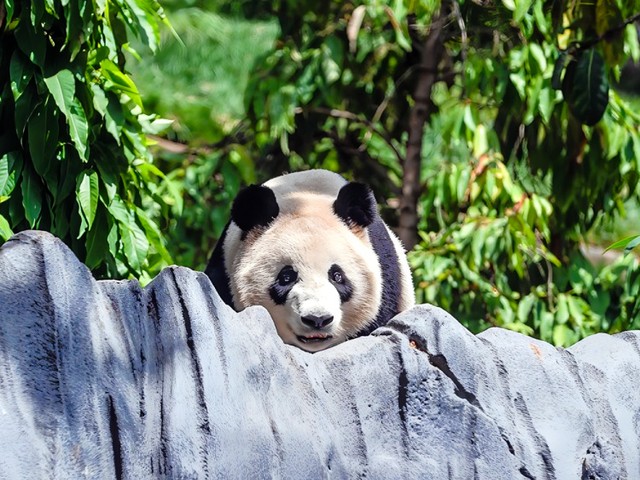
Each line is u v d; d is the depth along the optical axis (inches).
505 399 277.7
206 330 237.8
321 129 609.6
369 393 260.8
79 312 226.5
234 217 347.3
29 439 212.7
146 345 235.5
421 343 271.0
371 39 583.8
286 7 617.3
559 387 285.4
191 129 968.9
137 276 345.1
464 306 517.7
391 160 664.4
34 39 315.9
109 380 226.4
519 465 272.4
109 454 222.8
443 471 262.4
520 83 491.5
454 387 269.7
